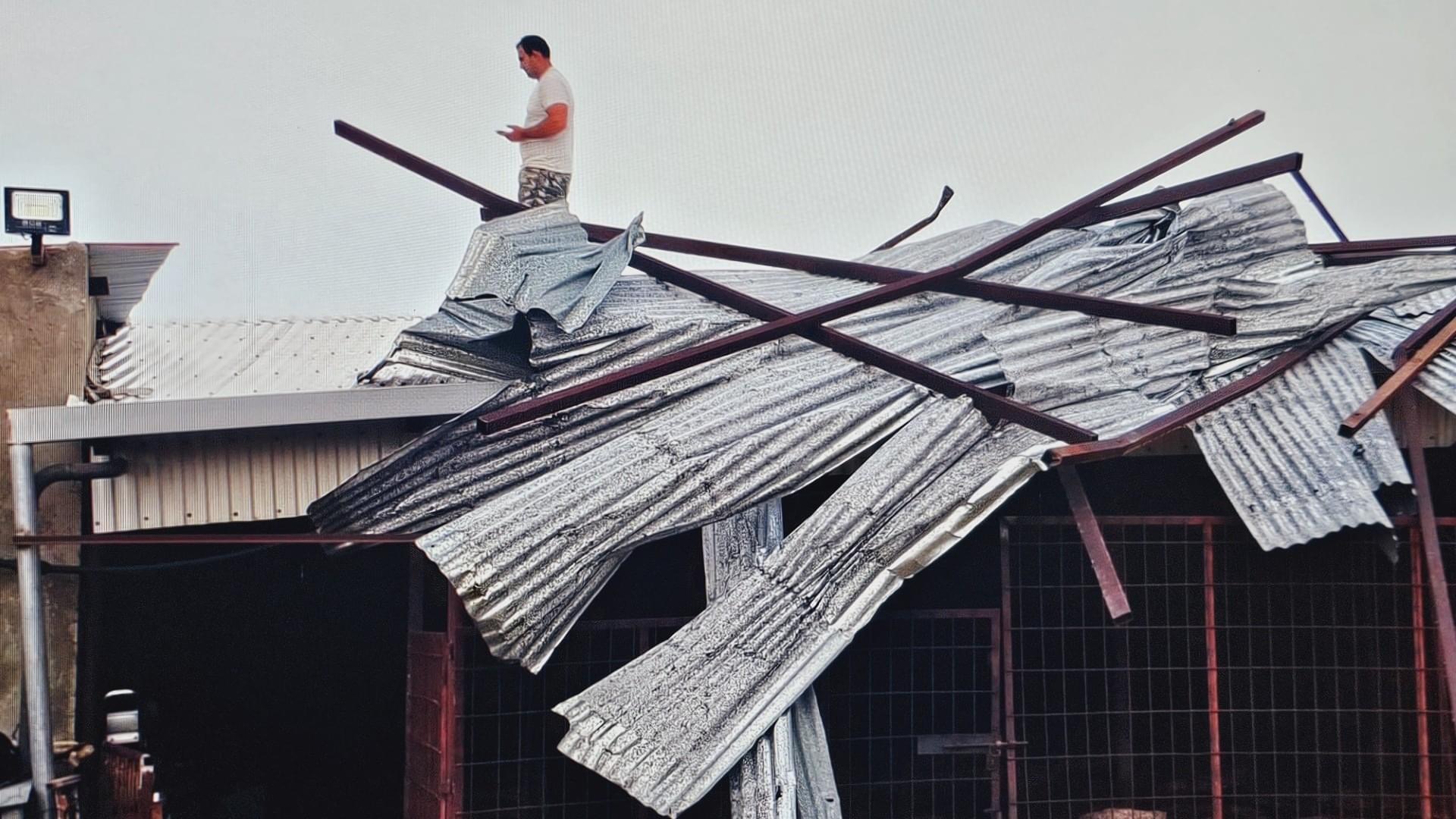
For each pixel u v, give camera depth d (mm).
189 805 9336
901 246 11797
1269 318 9109
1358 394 8102
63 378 8641
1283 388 8352
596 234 10008
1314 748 8742
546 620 6734
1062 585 7617
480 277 8562
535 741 8141
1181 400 8555
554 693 8289
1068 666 9062
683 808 5980
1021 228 9969
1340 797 7559
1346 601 8719
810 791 6422
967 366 8656
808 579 7070
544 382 8141
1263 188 10578
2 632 7816
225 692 9773
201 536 6828
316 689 9914
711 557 7387
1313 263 9906
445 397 7773
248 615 9859
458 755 6918
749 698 6512
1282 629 8914
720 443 7684
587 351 8383
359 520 7734
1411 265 9344
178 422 7191
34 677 6875
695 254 10328
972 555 8930
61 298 8711
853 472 8125
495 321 8586
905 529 7141
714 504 7344
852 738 7727
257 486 7758
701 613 7004
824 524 7309
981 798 8781
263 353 9859
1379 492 7855
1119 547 8992
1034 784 8852
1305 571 8766
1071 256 10281
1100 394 8539
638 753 6293
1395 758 8414
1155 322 8648
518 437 7980
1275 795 7570
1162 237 10648
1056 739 8969
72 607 7836
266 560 9812
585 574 6949
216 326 10555
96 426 7105
